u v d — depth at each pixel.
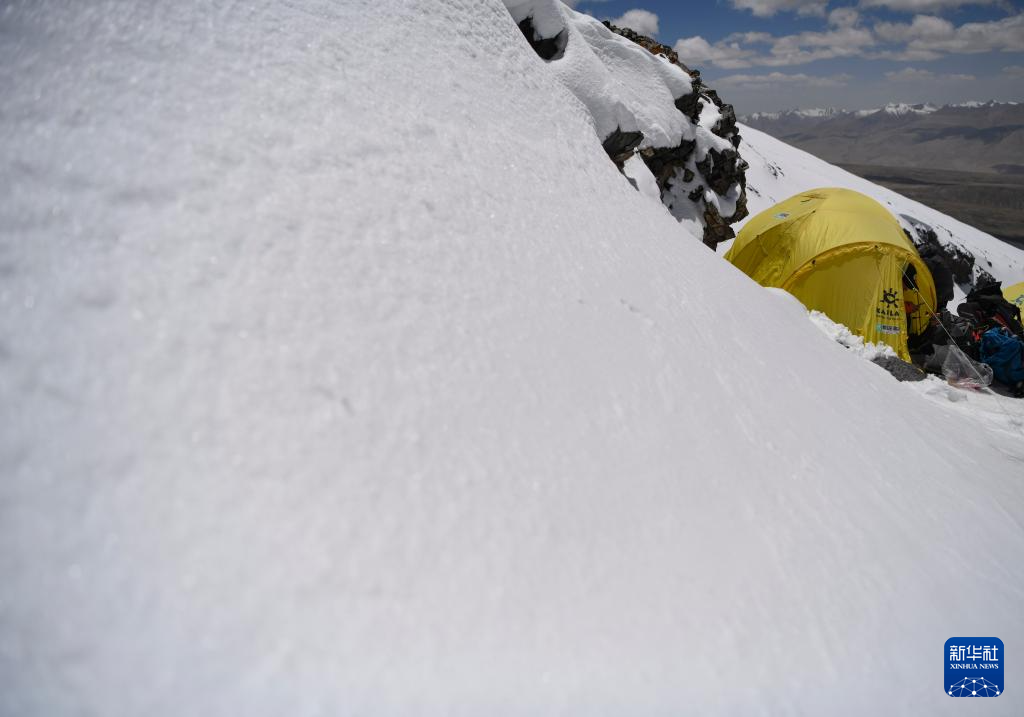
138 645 0.76
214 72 1.61
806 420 2.08
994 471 2.69
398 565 0.98
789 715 1.04
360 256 1.46
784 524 1.50
